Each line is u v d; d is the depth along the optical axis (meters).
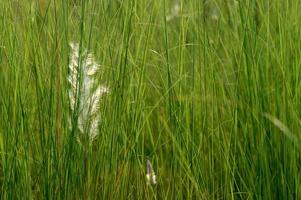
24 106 3.59
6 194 3.46
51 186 3.44
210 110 3.83
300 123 3.47
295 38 3.78
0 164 3.78
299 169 3.47
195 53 3.96
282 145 3.51
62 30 3.67
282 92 3.69
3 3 3.81
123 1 3.75
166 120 3.87
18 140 3.53
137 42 3.96
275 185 3.46
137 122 3.74
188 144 3.58
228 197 3.52
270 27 4.08
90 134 3.50
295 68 3.66
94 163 3.53
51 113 3.51
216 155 3.70
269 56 3.84
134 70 3.75
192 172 3.58
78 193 3.45
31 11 3.81
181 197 3.53
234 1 4.03
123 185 3.54
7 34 3.78
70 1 3.72
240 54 3.70
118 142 3.55
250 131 3.61
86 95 3.50
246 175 3.54
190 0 4.07
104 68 3.68
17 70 3.61
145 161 3.74
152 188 3.50
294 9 3.98
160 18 4.31
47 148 3.45
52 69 3.52
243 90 3.71
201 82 3.72
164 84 3.83
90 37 3.56
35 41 3.75
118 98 3.52
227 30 4.26
